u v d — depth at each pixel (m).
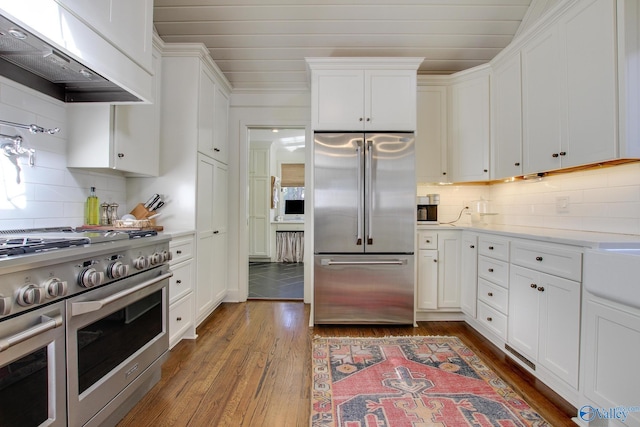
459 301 2.74
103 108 1.83
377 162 2.65
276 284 4.16
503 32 2.81
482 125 2.75
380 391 1.68
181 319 2.19
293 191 6.57
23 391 0.94
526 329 1.88
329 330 2.57
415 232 2.66
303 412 1.51
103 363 1.27
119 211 2.33
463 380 1.79
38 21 1.06
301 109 3.42
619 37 1.54
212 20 2.70
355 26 2.76
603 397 1.34
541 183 2.45
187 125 2.44
